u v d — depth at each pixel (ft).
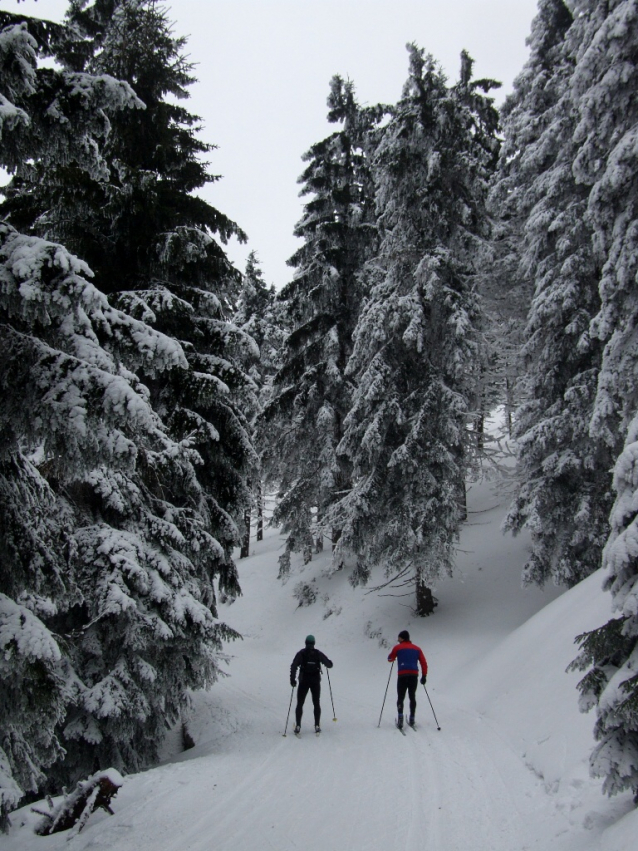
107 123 19.30
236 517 40.19
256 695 44.06
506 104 65.72
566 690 25.48
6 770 15.35
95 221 32.01
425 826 17.29
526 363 52.65
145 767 30.27
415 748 25.85
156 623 27.20
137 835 18.15
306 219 64.69
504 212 62.75
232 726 35.65
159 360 17.98
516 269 61.82
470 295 50.37
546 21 57.47
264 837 17.34
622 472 15.53
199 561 33.73
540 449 46.85
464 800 19.07
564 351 48.34
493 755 23.75
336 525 54.49
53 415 14.62
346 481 64.95
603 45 36.29
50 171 25.17
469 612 52.39
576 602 34.60
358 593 64.03
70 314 15.10
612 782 14.02
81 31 38.63
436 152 48.44
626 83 36.37
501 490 74.43
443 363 50.88
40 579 16.29
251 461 37.55
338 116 63.77
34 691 15.02
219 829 18.17
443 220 50.11
